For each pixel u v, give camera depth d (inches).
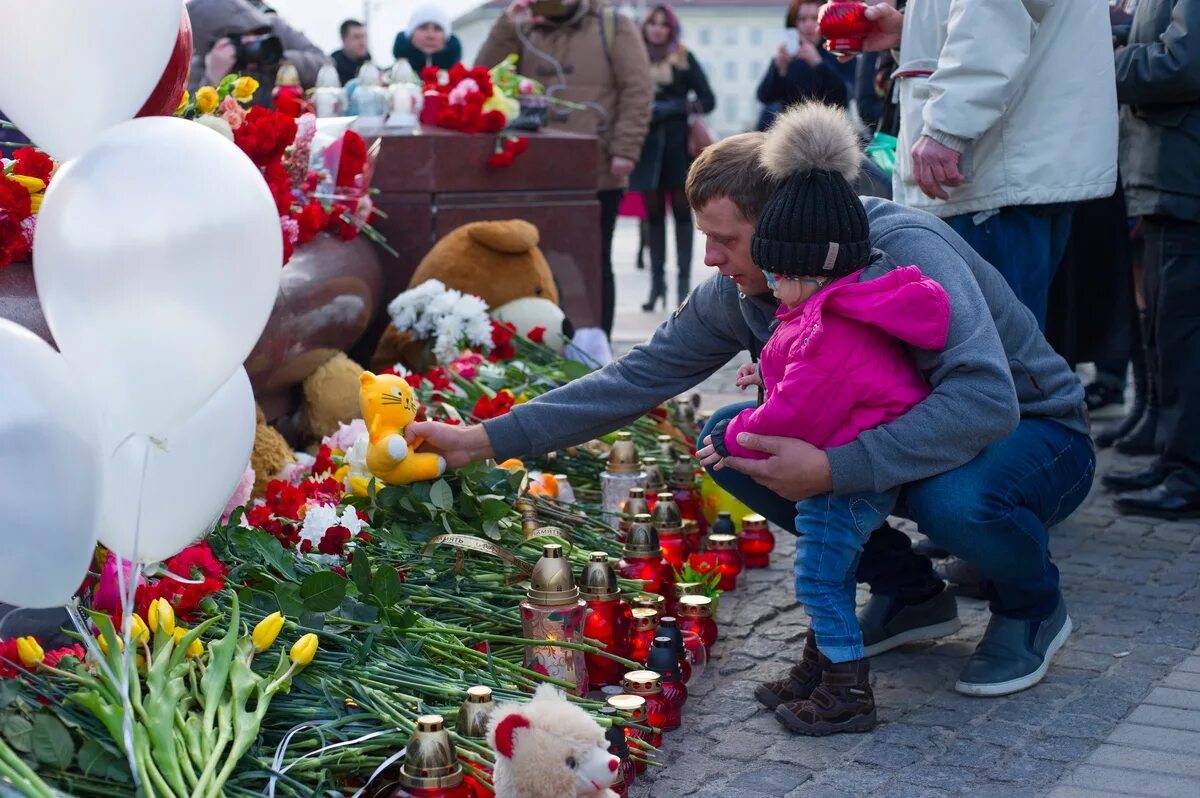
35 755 90.8
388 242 240.4
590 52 309.7
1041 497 131.6
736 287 136.3
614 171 313.7
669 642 127.5
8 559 92.0
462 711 103.0
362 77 257.3
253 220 96.1
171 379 95.3
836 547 125.2
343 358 193.5
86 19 100.2
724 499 186.7
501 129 246.2
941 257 124.6
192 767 95.1
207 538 125.6
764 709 132.3
